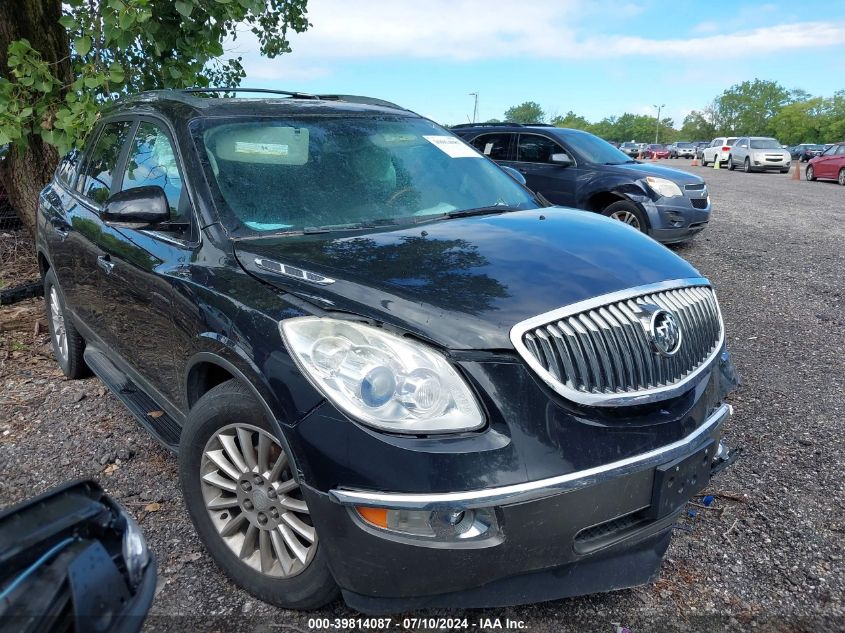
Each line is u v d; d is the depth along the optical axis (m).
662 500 2.33
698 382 2.59
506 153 10.48
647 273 2.63
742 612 2.59
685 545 2.99
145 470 3.62
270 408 2.29
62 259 4.40
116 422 4.19
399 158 3.60
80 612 1.31
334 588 2.39
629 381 2.32
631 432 2.27
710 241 10.63
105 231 3.71
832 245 10.28
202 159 3.11
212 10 5.70
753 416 4.27
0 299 6.55
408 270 2.48
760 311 6.68
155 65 6.12
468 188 3.65
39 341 5.74
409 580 2.15
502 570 2.15
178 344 2.93
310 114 3.62
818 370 5.05
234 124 3.33
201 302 2.68
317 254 2.63
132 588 1.48
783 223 12.77
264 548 2.53
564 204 9.77
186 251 2.95
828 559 2.89
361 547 2.14
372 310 2.26
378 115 3.90
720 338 2.86
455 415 2.10
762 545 2.98
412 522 2.11
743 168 33.19
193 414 2.66
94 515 1.51
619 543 2.31
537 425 2.14
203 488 2.68
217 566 2.77
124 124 4.06
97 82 5.28
